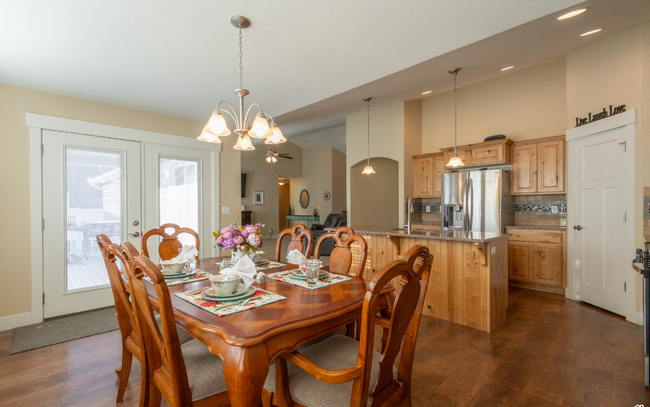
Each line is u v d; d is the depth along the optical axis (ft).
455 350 8.05
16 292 9.61
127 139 11.77
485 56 12.30
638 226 9.77
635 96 9.98
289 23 6.72
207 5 6.01
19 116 9.70
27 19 6.26
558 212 14.43
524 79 15.25
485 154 15.55
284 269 7.14
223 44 7.51
